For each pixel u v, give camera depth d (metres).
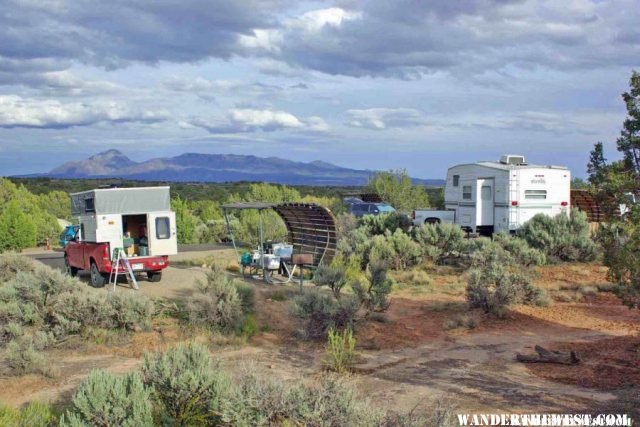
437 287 15.55
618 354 9.08
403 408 6.71
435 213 25.11
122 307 10.64
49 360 9.03
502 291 12.76
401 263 18.20
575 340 10.23
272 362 9.01
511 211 21.89
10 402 7.18
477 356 9.31
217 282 11.48
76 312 10.40
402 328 11.20
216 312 10.87
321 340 10.41
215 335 10.51
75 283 11.54
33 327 10.46
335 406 5.23
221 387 5.69
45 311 10.63
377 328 11.11
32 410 5.77
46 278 11.12
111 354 9.53
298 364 8.90
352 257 17.62
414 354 9.50
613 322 11.61
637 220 7.65
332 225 16.34
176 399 5.73
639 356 8.84
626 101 8.05
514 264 17.25
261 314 11.88
